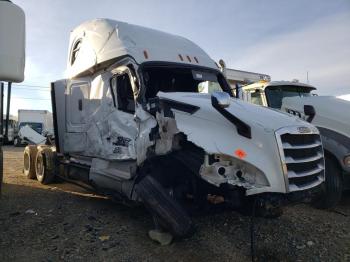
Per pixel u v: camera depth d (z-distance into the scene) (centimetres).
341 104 752
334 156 672
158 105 532
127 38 631
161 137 518
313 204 698
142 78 580
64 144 825
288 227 584
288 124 480
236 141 465
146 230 557
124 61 616
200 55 703
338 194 674
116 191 615
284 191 451
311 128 514
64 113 827
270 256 474
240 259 463
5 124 550
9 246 489
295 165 476
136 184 526
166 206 479
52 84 866
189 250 486
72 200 740
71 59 795
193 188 510
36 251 475
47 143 1032
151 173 525
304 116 756
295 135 480
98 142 671
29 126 2806
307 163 495
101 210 662
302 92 909
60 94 843
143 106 557
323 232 566
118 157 599
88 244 501
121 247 493
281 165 452
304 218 635
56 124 864
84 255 467
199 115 491
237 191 470
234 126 469
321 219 632
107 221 598
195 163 479
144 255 469
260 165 452
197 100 518
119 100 627
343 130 702
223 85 704
